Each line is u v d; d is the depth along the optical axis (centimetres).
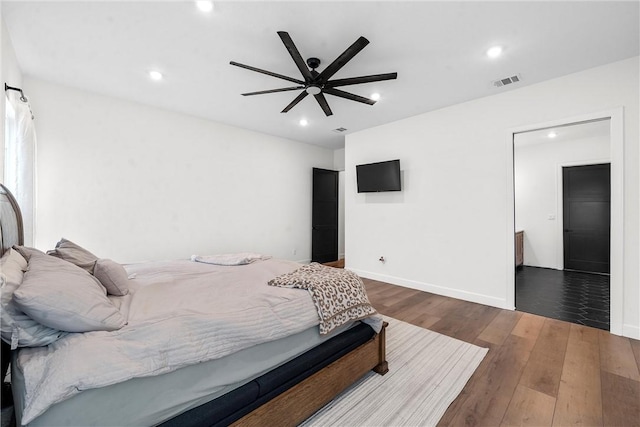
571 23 202
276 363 142
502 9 189
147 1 181
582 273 494
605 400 165
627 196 247
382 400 168
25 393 86
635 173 244
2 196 156
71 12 190
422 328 268
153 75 280
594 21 199
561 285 419
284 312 148
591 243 497
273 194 511
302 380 149
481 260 341
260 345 136
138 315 130
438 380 187
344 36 218
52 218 296
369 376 192
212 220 426
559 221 524
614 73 254
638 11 188
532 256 556
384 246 443
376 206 453
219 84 301
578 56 245
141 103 353
